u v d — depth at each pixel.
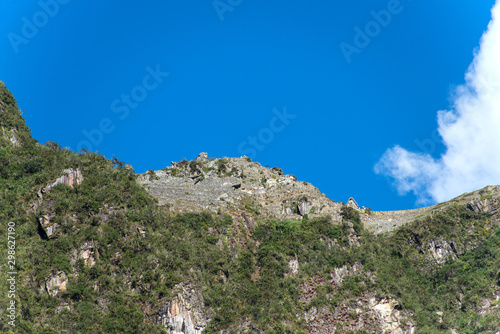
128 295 139.62
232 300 147.38
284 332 142.38
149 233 152.38
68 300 136.25
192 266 148.75
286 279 157.25
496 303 164.25
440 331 157.00
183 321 138.88
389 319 153.75
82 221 149.50
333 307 153.00
